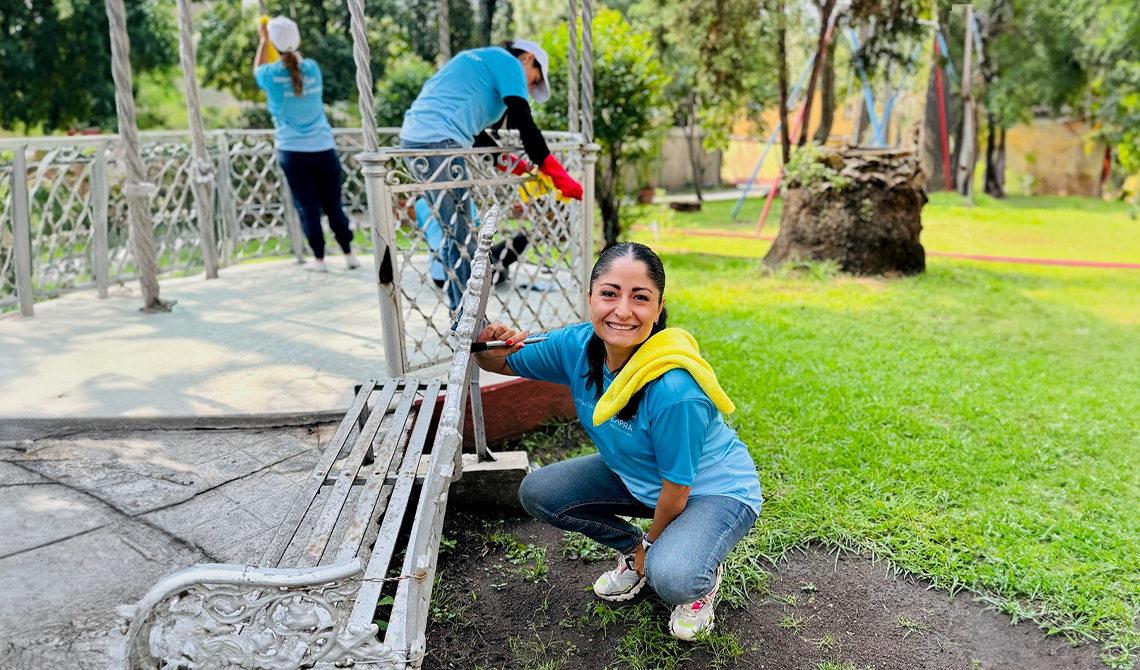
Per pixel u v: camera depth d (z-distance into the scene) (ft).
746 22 35.83
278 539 7.29
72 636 6.69
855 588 9.15
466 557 9.69
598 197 29.50
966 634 8.37
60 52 52.70
